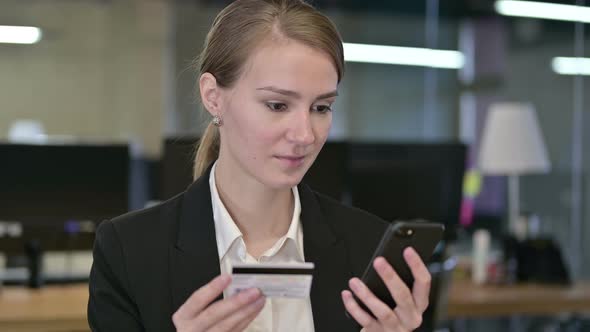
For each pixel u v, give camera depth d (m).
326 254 1.39
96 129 6.74
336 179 2.97
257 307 1.16
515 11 6.95
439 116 7.30
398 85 7.29
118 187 3.36
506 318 5.71
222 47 1.28
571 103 6.78
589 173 6.71
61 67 6.67
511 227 4.27
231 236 1.35
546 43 6.90
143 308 1.33
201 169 1.53
